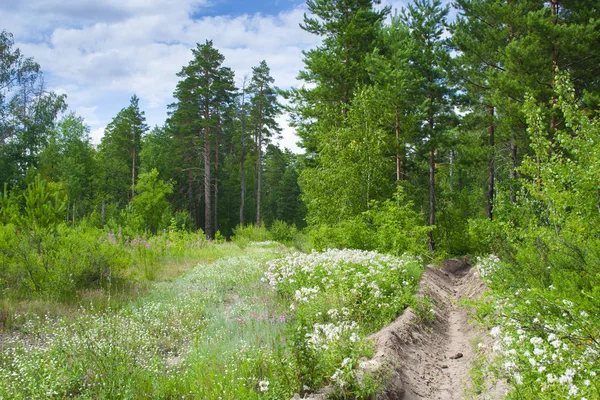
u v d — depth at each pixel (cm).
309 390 543
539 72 1891
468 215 2906
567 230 811
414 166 2958
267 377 582
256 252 2305
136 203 3719
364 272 1106
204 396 548
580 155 891
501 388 548
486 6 2244
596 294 502
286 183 5819
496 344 619
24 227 1257
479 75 2402
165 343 808
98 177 4981
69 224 1662
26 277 1147
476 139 2697
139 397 564
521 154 2508
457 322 1043
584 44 1812
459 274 2070
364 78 2814
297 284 1119
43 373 581
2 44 3272
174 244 2094
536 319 550
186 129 4341
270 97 4756
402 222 1853
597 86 1938
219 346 741
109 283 1174
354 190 2227
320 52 2855
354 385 536
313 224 2417
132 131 5222
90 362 611
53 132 4725
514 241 1098
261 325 862
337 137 2345
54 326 853
